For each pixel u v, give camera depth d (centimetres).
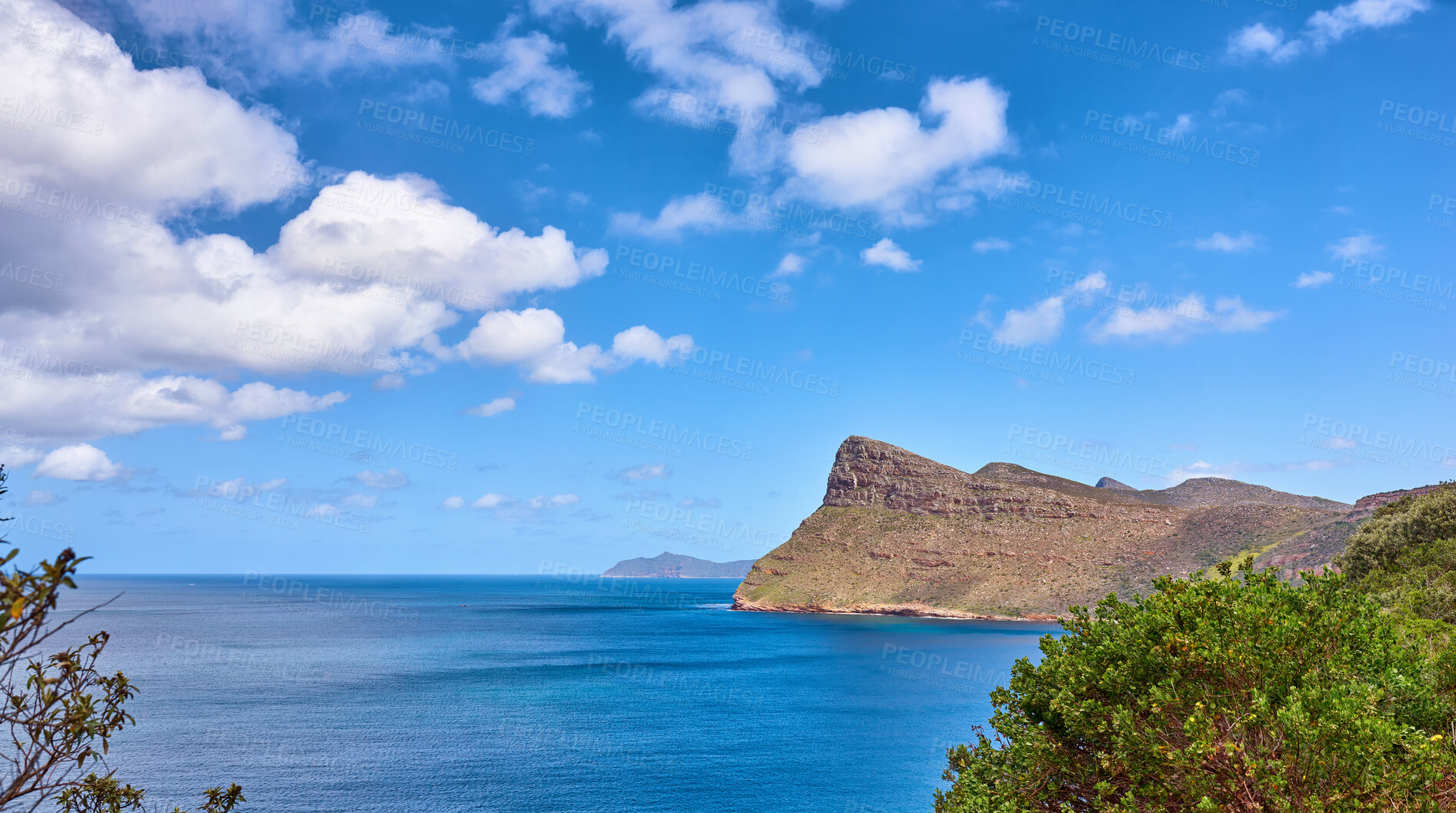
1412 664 1309
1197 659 1205
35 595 530
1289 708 1081
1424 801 994
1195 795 1102
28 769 663
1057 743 1453
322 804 4622
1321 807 987
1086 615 1590
